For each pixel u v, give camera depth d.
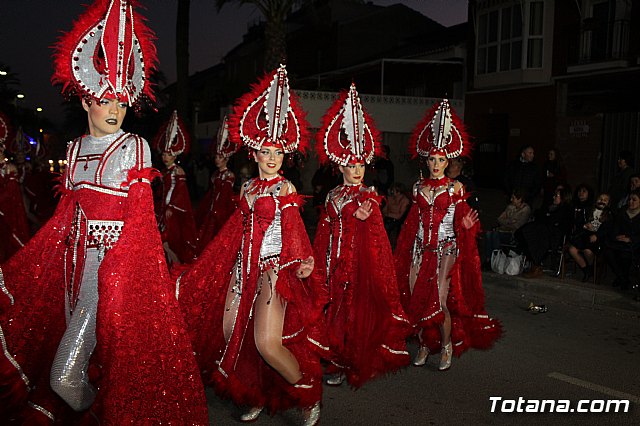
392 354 4.90
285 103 4.12
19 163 11.11
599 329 6.74
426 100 23.08
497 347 6.02
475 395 4.79
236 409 4.43
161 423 3.31
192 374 3.45
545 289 8.43
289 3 17.62
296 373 3.98
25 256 3.57
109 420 3.18
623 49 18.52
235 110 4.19
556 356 5.77
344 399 4.68
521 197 9.57
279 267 3.94
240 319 4.00
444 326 5.26
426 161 5.58
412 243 5.53
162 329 3.41
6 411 3.57
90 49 3.48
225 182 8.88
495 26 22.58
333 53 35.22
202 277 4.12
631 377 5.25
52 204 11.82
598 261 8.52
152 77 3.81
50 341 3.60
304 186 20.61
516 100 22.17
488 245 9.49
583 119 19.55
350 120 4.88
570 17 20.11
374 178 13.07
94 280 3.43
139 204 3.42
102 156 3.49
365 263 4.87
